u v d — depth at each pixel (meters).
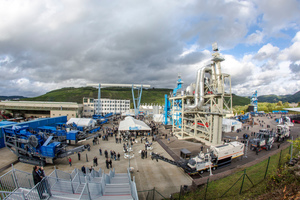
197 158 19.70
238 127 49.03
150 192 15.64
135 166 21.75
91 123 45.88
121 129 35.97
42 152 20.70
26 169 20.16
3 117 57.88
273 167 14.84
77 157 24.69
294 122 65.19
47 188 8.70
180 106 43.78
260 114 99.19
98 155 25.73
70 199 8.39
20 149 21.58
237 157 24.86
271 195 9.99
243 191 11.95
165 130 49.69
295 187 9.59
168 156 25.89
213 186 13.26
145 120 69.12
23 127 23.19
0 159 23.19
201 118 34.91
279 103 133.88
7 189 10.54
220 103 29.81
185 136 39.03
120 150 28.39
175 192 15.66
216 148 20.88
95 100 95.50
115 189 11.92
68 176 13.90
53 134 29.80
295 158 15.27
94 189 10.36
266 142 28.83
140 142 34.00
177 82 48.03
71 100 174.88
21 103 61.19
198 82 34.09
